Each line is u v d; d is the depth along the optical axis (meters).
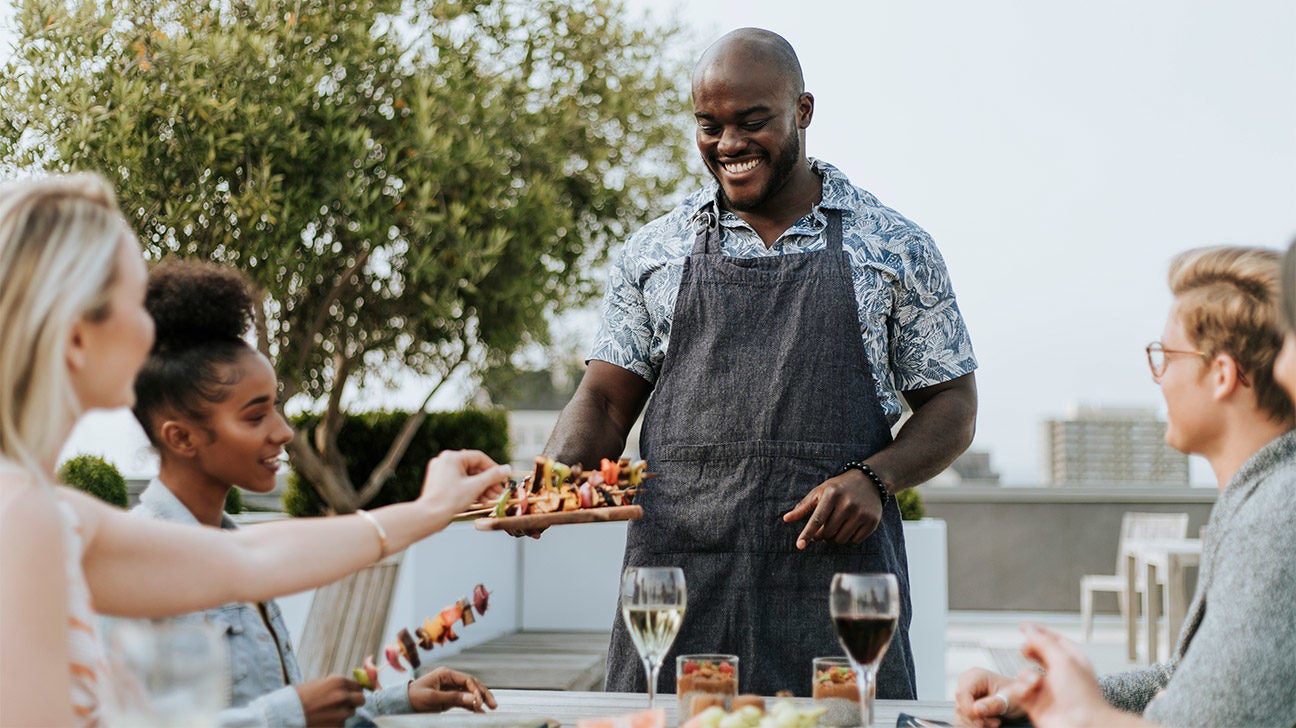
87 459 4.62
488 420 6.37
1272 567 1.30
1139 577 7.22
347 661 3.69
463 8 5.66
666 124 6.21
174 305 1.65
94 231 1.14
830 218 2.43
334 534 1.43
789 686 2.27
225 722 1.41
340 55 5.21
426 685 1.67
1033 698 1.25
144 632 1.00
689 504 2.34
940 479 9.71
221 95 5.01
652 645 1.54
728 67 2.36
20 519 1.08
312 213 5.12
